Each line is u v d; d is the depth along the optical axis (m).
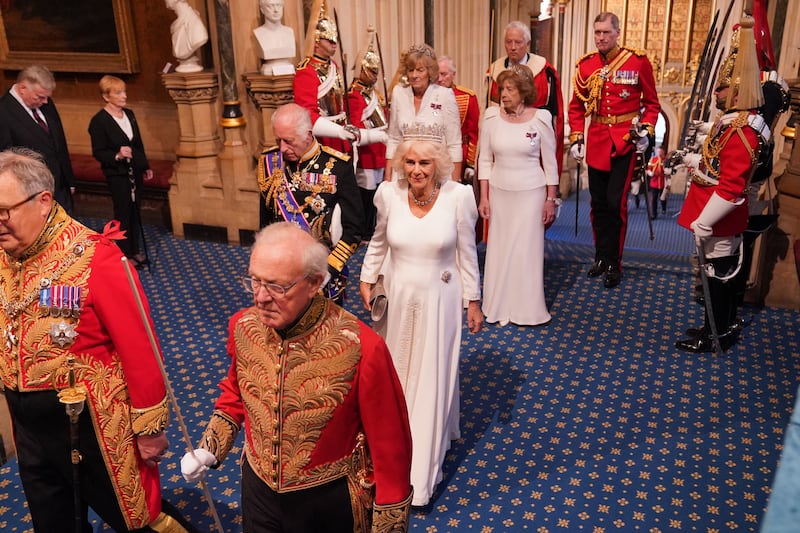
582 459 3.79
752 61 4.10
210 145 7.12
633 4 16.52
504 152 5.02
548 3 12.20
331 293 3.70
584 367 4.71
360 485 2.24
